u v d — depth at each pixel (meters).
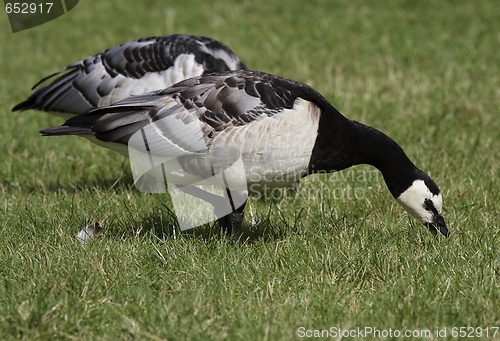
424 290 8.38
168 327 7.41
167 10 27.53
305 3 27.69
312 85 18.44
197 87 9.72
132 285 8.68
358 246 9.70
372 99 16.98
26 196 12.22
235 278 8.79
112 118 9.59
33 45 24.23
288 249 9.60
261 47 22.86
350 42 22.97
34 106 13.82
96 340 7.37
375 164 10.79
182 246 9.76
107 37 24.91
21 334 7.47
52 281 8.41
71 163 13.67
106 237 10.09
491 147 14.15
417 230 10.43
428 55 21.27
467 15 25.28
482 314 7.79
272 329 7.44
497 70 19.53
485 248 9.55
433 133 14.90
